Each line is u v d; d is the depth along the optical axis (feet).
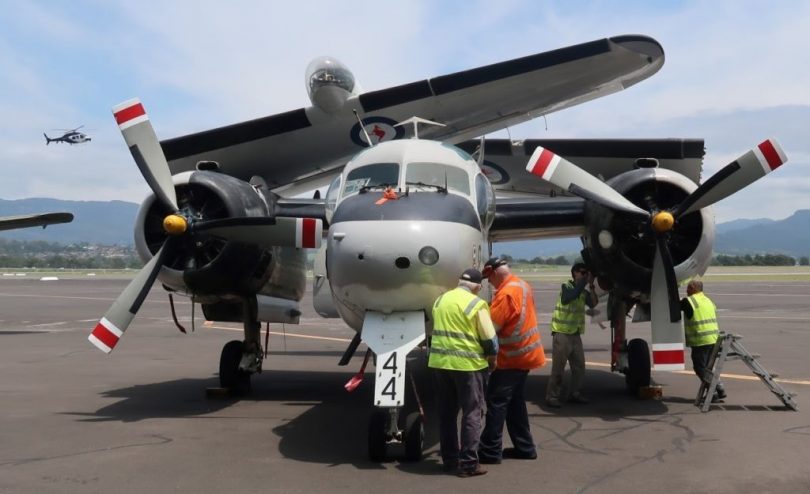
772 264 428.15
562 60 31.89
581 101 35.76
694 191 28.09
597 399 31.37
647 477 19.27
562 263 514.68
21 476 19.54
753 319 74.13
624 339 32.17
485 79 33.06
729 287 146.20
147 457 21.56
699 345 30.01
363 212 22.24
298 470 20.20
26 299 116.78
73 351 49.96
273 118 34.94
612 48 31.12
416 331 21.81
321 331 67.67
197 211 29.25
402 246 20.99
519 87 33.68
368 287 21.47
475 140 38.96
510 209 31.14
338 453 22.13
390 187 24.23
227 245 28.14
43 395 32.45
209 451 22.30
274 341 58.70
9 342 55.72
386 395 20.92
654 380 36.58
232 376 31.83
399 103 34.35
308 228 26.63
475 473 19.54
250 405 30.14
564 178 27.37
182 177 28.71
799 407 29.01
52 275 299.99
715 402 30.30
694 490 18.10
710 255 28.19
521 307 21.03
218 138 35.53
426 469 20.38
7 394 32.71
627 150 36.68
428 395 31.50
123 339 59.00
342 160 38.86
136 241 29.58
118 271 412.77
